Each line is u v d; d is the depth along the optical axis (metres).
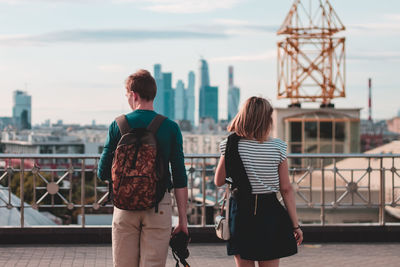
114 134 3.58
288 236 3.77
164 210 3.56
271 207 3.74
